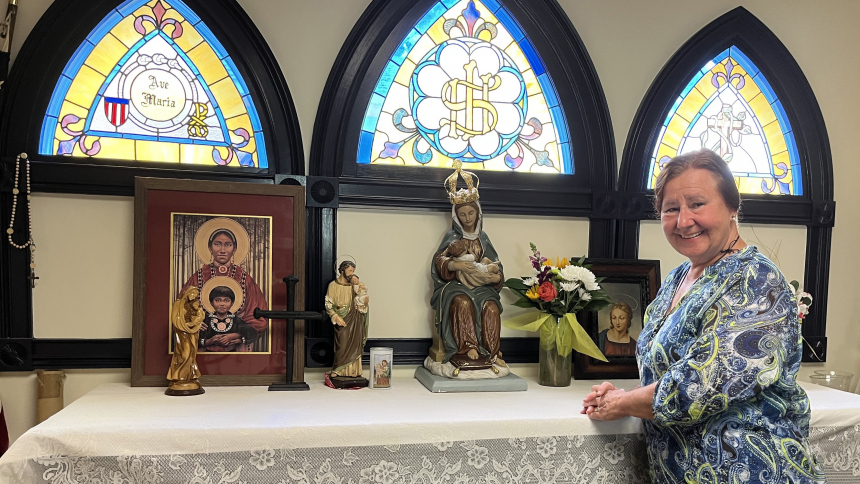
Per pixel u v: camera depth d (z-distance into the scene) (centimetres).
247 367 218
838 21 286
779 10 280
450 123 257
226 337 217
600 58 267
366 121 249
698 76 280
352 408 187
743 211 277
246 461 163
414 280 250
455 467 174
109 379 225
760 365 134
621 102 269
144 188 213
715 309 144
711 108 282
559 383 229
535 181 261
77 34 223
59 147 224
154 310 212
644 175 271
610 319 250
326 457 167
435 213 252
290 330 216
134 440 159
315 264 239
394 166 249
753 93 284
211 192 219
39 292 221
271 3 238
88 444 157
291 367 215
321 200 239
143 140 231
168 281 214
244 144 239
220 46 237
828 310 286
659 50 272
